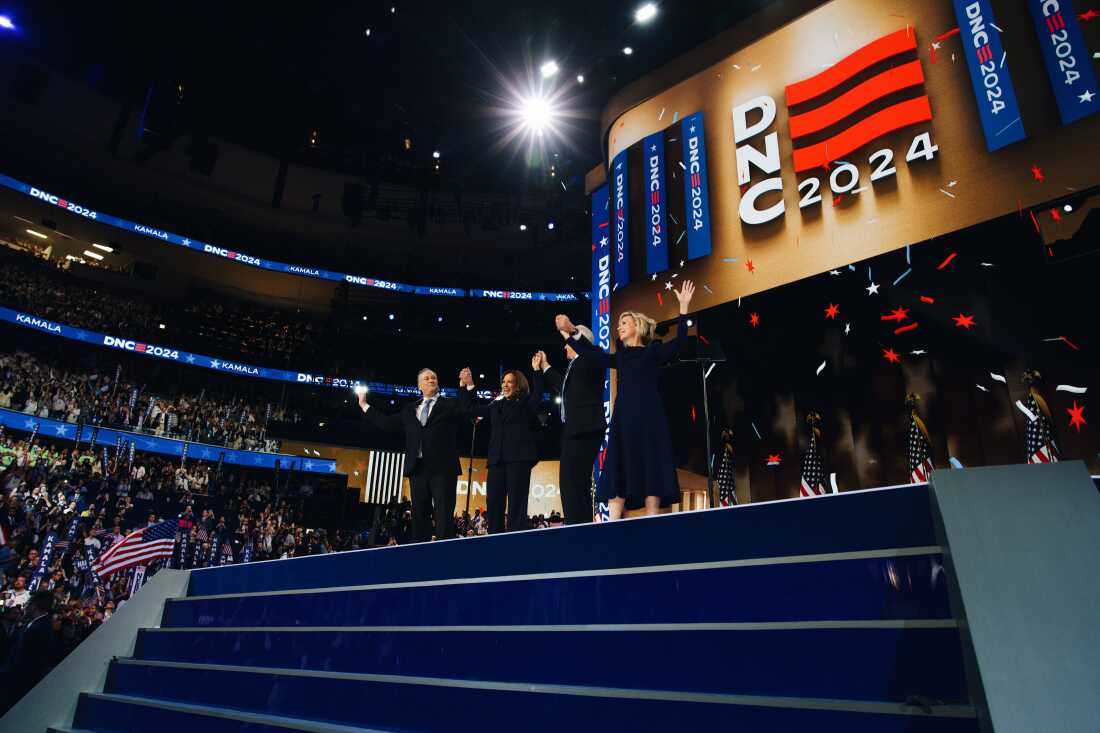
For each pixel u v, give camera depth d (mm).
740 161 10852
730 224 10695
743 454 11117
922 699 2014
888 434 9938
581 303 32531
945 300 9695
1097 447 8180
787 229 10039
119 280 28359
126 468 20359
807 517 2756
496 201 30484
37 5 21688
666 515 3152
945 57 9188
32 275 26109
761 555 2822
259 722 3492
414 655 3494
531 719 2758
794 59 10758
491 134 26672
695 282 10805
